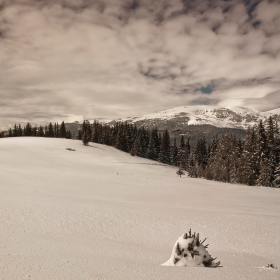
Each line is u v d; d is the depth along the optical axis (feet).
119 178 116.67
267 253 27.32
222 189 107.04
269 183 142.00
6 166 119.24
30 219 34.24
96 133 360.07
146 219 39.93
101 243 26.37
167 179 133.59
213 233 34.55
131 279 11.32
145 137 373.40
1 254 17.75
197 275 11.87
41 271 12.68
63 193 60.95
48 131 383.65
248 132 171.63
